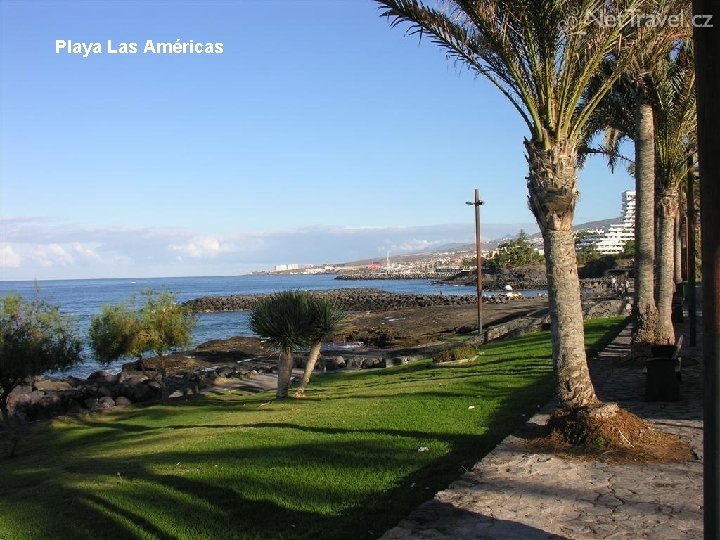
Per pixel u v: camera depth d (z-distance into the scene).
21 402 17.70
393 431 8.46
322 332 15.22
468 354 17.44
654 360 9.34
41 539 5.79
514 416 8.73
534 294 89.81
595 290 66.94
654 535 4.46
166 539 5.36
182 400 18.58
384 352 27.77
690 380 10.98
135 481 7.33
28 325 14.27
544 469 6.12
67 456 11.30
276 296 15.65
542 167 7.35
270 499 6.00
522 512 5.01
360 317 50.41
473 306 54.03
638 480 5.68
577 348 7.35
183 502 6.24
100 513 6.23
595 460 6.34
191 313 20.81
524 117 7.57
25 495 7.75
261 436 9.25
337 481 6.35
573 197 7.36
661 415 8.34
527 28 7.18
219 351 32.69
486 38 7.48
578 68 7.39
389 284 166.75
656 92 13.01
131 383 21.25
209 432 10.81
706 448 3.05
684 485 5.51
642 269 13.43
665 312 13.55
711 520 3.03
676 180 14.36
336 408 11.46
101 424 15.34
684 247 30.17
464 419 8.88
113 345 19.50
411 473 6.40
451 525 4.80
